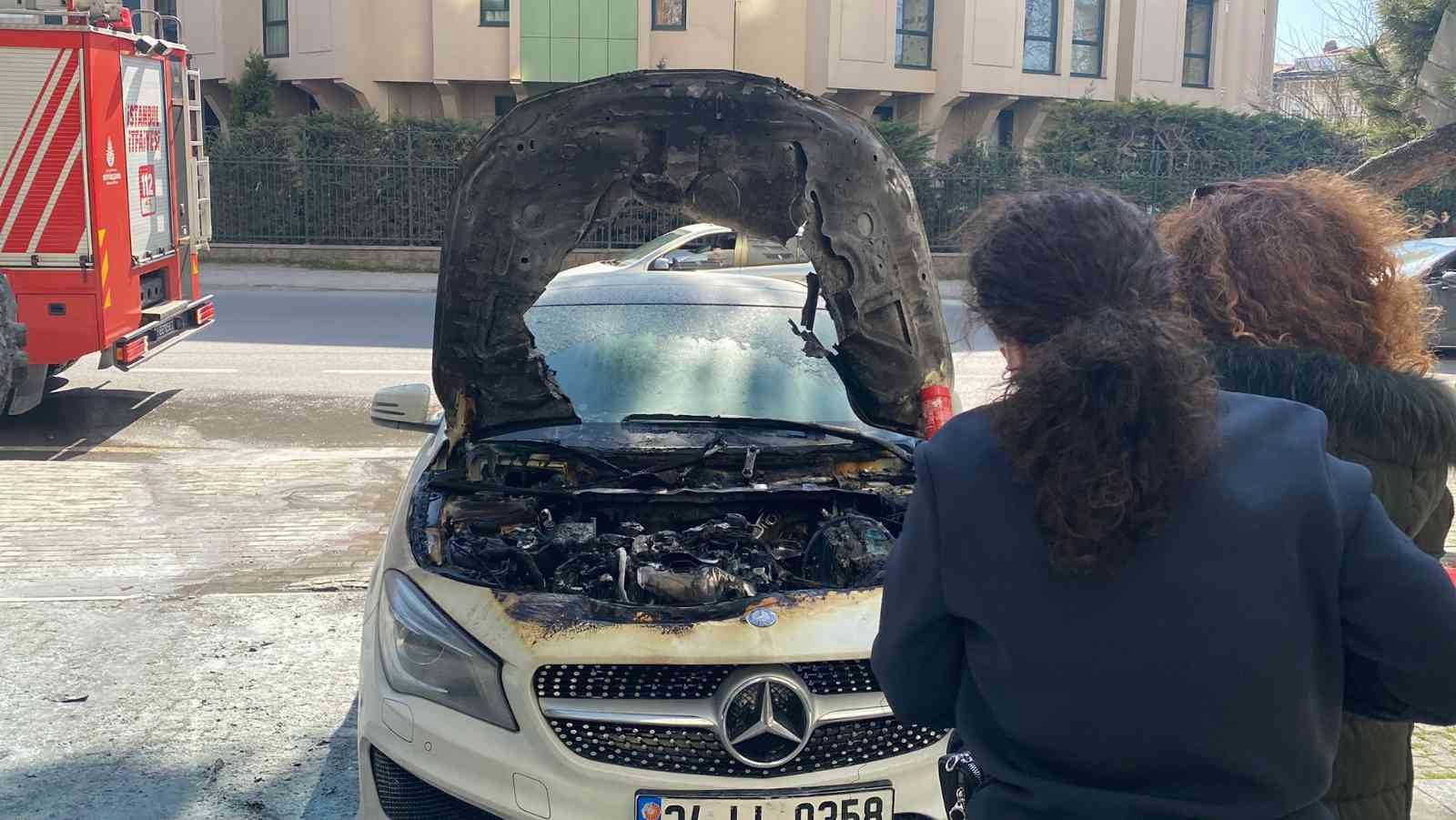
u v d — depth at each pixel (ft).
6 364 28.84
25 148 29.58
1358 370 6.16
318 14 73.20
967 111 80.74
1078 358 5.15
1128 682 5.09
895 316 13.16
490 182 12.41
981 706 5.58
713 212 12.90
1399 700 5.28
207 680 15.52
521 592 10.59
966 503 5.44
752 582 11.57
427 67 73.56
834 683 10.03
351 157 68.54
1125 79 84.02
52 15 29.17
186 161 36.68
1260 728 5.04
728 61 72.79
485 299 12.90
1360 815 6.22
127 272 31.96
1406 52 57.77
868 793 9.82
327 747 13.75
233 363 39.78
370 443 30.04
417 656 10.41
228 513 23.27
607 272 17.93
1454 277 41.52
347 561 20.49
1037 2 79.56
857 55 74.08
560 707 9.81
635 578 11.16
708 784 9.66
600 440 13.84
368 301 56.80
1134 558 5.12
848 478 13.60
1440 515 6.47
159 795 12.62
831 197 12.60
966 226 6.21
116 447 29.40
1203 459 5.12
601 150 12.37
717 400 14.65
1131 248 5.54
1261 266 6.46
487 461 13.47
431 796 10.24
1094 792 5.18
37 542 21.31
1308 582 5.16
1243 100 89.25
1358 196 6.88
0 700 14.82
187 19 77.66
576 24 71.41
